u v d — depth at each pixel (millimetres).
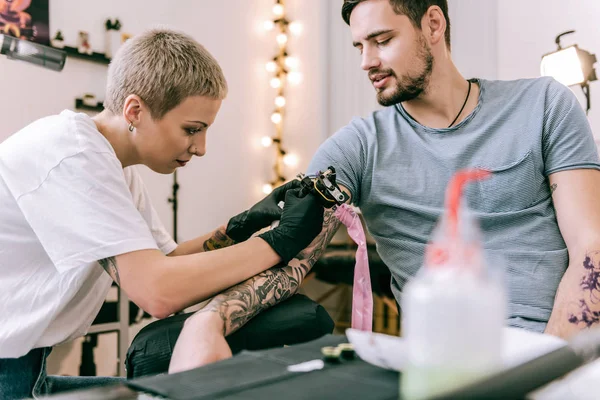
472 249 376
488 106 1168
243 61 3205
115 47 2500
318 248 1004
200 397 389
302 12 3320
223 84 1075
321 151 1220
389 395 392
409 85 1146
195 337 718
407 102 1219
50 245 887
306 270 958
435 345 348
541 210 1092
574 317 902
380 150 1194
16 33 2154
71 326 1074
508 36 2459
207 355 679
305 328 827
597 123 2182
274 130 3377
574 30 2264
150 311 848
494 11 2512
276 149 3375
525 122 1124
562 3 2295
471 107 1188
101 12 2467
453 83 1189
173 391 401
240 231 1103
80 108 2371
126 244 873
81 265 919
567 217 1047
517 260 1056
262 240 932
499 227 1100
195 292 857
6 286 962
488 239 1100
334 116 3191
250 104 3240
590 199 1037
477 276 368
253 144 3252
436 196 1130
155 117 1023
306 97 3295
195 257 886
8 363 970
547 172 1110
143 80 996
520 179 1096
